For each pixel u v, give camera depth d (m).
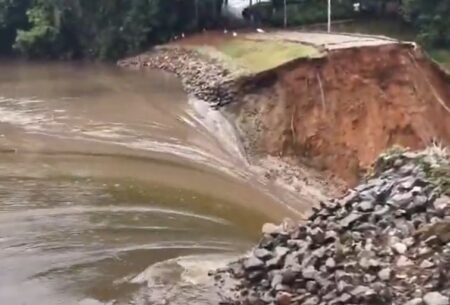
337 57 25.39
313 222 12.16
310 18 46.34
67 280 13.34
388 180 12.77
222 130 25.78
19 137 26.19
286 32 39.50
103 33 46.34
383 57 25.25
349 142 23.55
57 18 48.25
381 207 11.84
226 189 19.95
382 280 9.62
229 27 46.50
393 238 10.73
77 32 48.50
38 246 15.24
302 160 23.23
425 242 10.30
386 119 24.02
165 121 27.50
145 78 37.34
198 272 13.01
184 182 20.50
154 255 14.48
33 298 12.61
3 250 15.02
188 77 34.75
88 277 13.44
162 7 45.72
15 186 20.06
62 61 47.62
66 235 15.94
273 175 21.62
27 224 16.75
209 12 47.16
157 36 45.94
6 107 31.56
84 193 19.36
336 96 24.73
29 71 43.16
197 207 18.19
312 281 10.04
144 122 27.53
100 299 12.38
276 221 17.17
